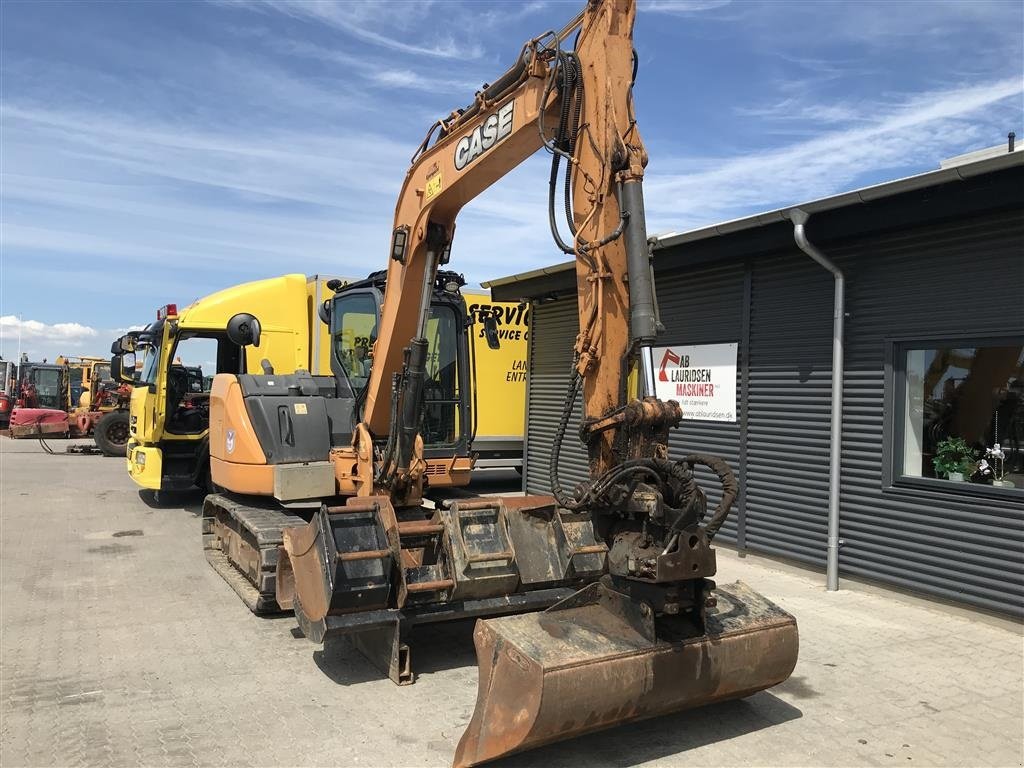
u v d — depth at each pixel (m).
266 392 6.88
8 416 28.50
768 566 7.56
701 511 3.39
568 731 3.37
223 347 10.85
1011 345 5.75
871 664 4.94
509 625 3.63
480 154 4.79
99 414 24.98
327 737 3.80
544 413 11.58
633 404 3.62
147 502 11.40
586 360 3.86
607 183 3.82
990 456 5.96
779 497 7.58
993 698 4.43
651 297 3.71
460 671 4.72
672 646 3.63
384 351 5.96
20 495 12.01
